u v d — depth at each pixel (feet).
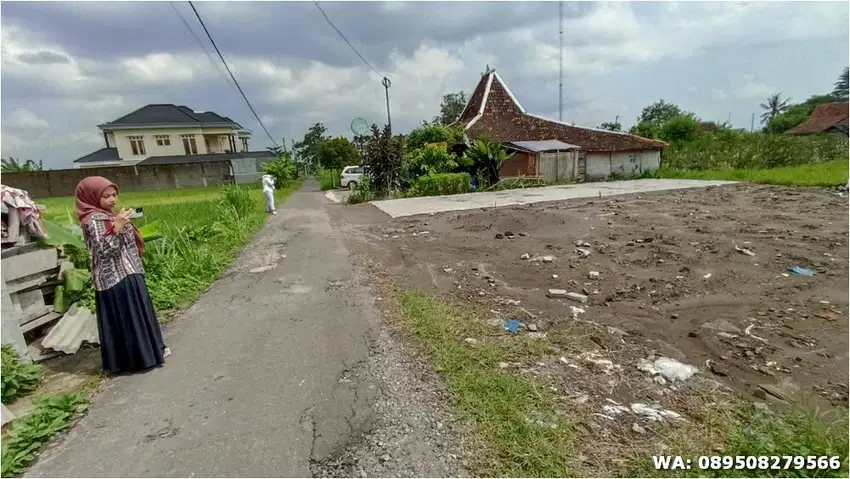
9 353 10.00
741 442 7.32
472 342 11.42
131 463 7.36
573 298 14.87
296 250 24.35
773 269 17.70
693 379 9.60
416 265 20.16
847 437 7.48
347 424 8.23
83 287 13.07
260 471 7.09
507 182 60.85
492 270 18.95
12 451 7.57
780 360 10.44
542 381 9.45
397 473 6.95
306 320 13.61
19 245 11.53
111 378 10.30
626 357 10.64
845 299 14.26
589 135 72.84
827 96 218.18
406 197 54.49
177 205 46.34
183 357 11.30
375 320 13.34
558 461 7.06
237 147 152.87
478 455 7.28
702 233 24.81
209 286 17.88
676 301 14.58
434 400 8.86
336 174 97.66
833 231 24.08
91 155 127.95
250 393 9.43
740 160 75.61
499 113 75.00
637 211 34.22
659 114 202.39
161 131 123.34
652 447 7.38
